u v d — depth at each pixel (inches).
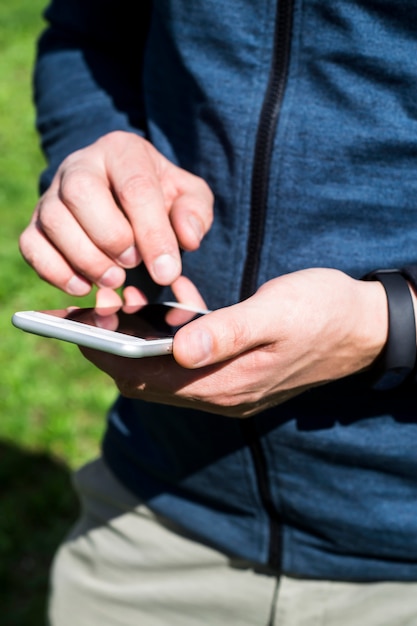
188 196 60.7
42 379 166.7
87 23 76.8
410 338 55.1
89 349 51.9
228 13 58.6
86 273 59.3
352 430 61.4
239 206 60.5
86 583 79.4
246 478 65.7
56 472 147.3
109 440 77.2
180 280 63.8
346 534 64.8
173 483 71.0
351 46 55.2
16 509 140.8
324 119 57.2
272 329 49.5
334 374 55.8
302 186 58.3
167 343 46.6
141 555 75.8
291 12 56.4
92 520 80.0
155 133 66.9
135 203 57.4
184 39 61.0
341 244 58.9
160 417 68.4
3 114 288.4
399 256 58.3
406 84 55.1
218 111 60.0
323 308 51.7
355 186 57.6
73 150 72.0
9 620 123.0
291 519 66.1
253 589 71.7
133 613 77.7
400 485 63.0
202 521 70.2
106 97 74.0
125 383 52.9
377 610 68.5
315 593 68.8
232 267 61.9
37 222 61.1
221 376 51.3
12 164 252.1
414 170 56.8
